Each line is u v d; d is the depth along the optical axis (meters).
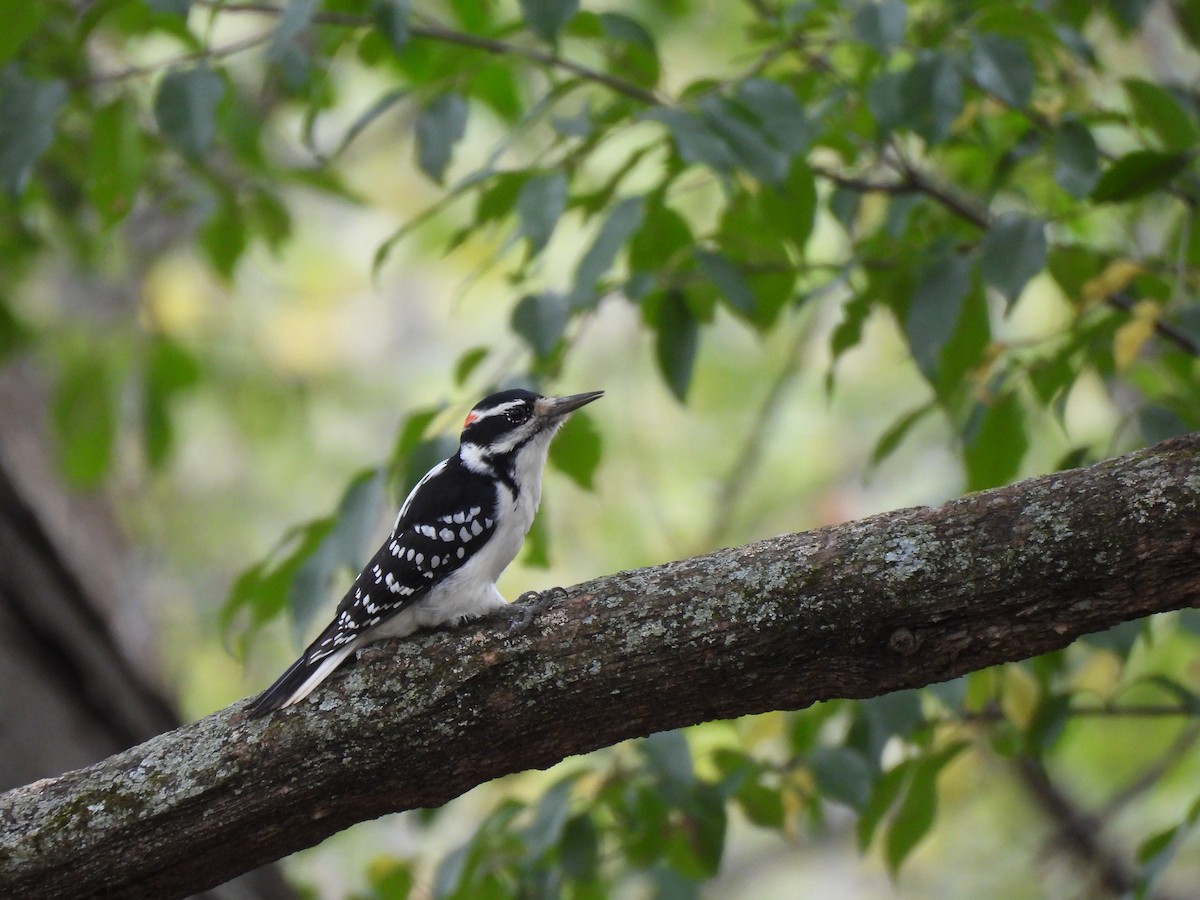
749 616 6.14
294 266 19.84
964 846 15.78
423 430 8.02
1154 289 8.38
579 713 6.38
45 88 8.08
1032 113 7.99
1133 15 8.05
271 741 6.49
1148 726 14.52
